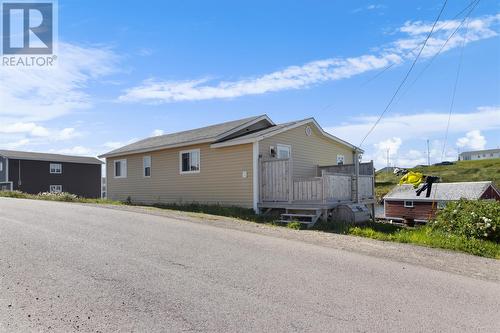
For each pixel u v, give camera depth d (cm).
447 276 612
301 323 406
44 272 549
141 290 491
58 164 4141
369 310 448
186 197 1800
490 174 4978
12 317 404
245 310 438
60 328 381
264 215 1426
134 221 1029
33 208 1286
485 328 405
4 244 703
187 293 486
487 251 852
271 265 632
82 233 827
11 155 3769
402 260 725
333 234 1048
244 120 1914
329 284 542
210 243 786
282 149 1666
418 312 446
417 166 6297
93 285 504
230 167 1605
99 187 4538
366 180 1620
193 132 2044
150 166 2036
